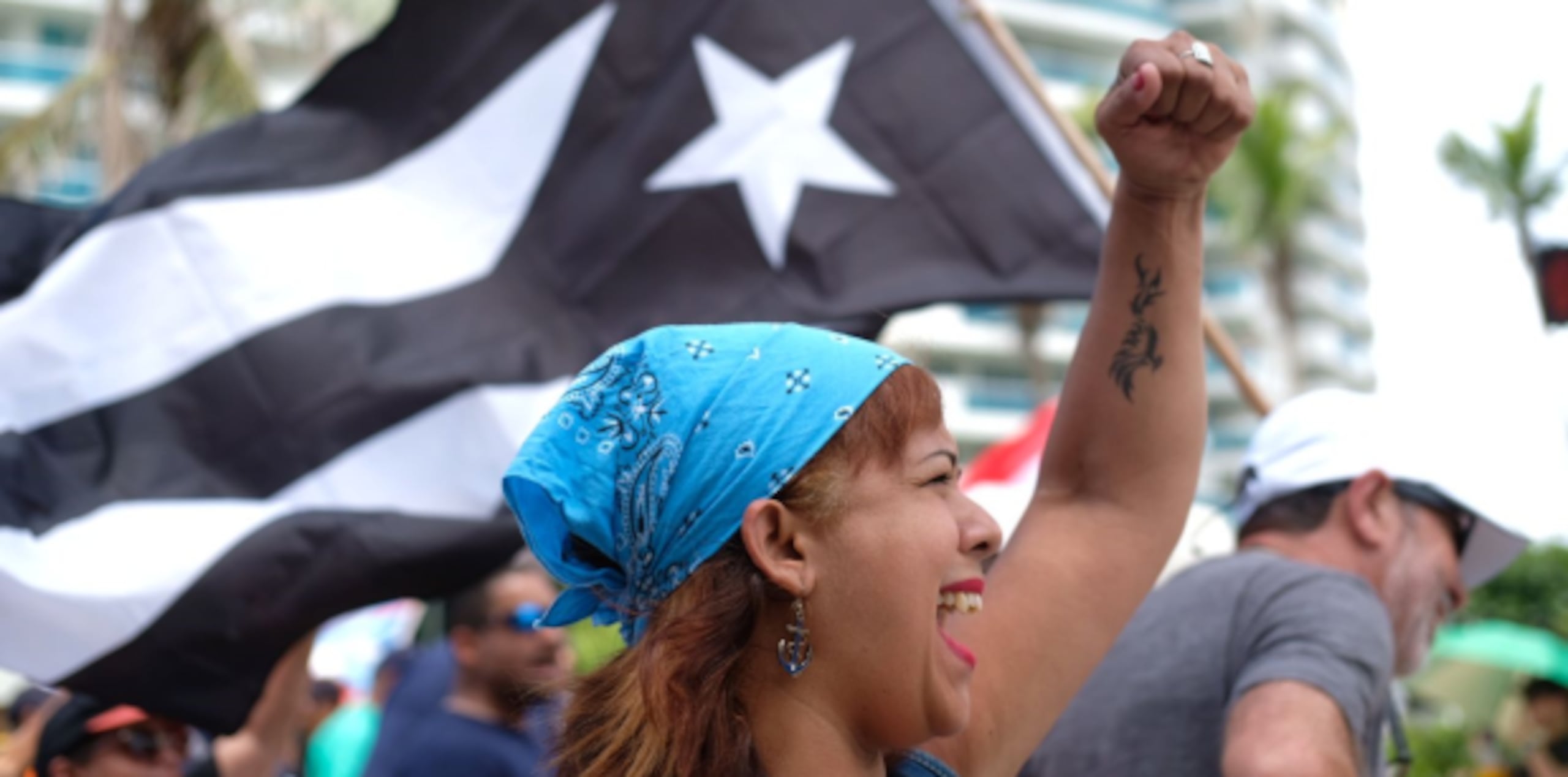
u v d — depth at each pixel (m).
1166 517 1.80
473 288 3.27
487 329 3.22
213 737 2.93
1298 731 1.99
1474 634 5.77
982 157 3.30
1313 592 2.21
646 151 3.33
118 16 11.26
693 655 1.33
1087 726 2.29
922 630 1.37
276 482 3.05
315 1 11.67
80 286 3.14
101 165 11.30
